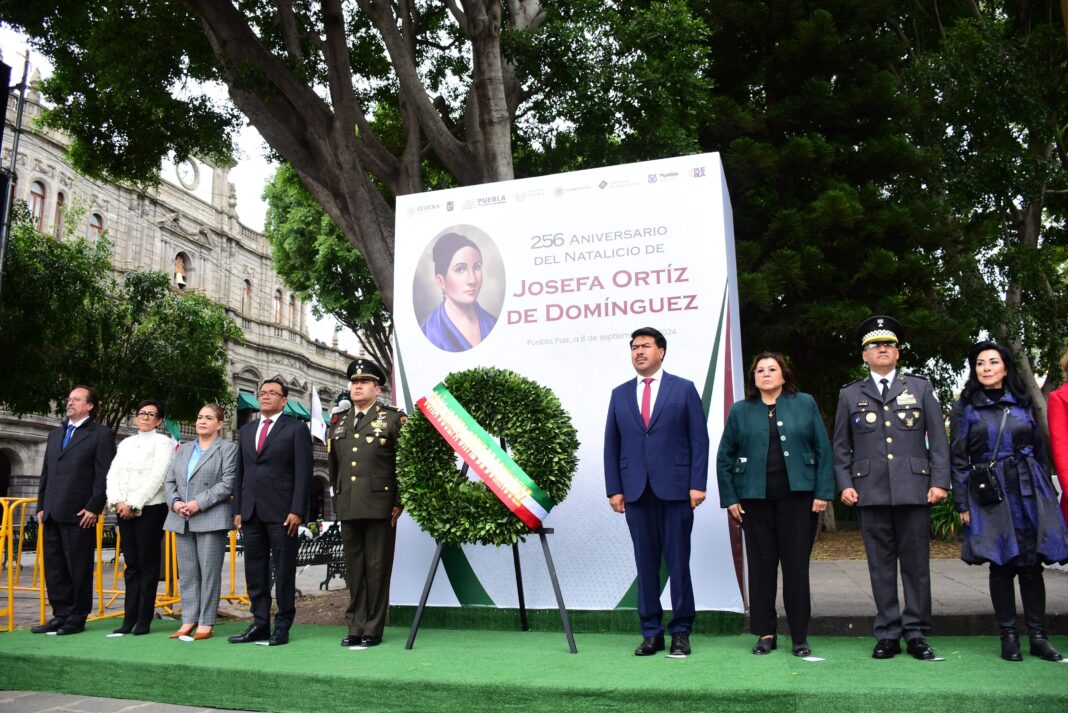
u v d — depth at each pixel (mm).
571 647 5105
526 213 6719
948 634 5625
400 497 5488
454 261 6836
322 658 5031
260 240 40312
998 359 4883
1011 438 4754
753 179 14219
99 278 19828
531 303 6570
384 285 9383
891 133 14742
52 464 6477
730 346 6074
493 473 5281
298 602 9891
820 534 15750
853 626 5801
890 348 5105
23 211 16797
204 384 21609
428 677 4375
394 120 14195
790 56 14742
